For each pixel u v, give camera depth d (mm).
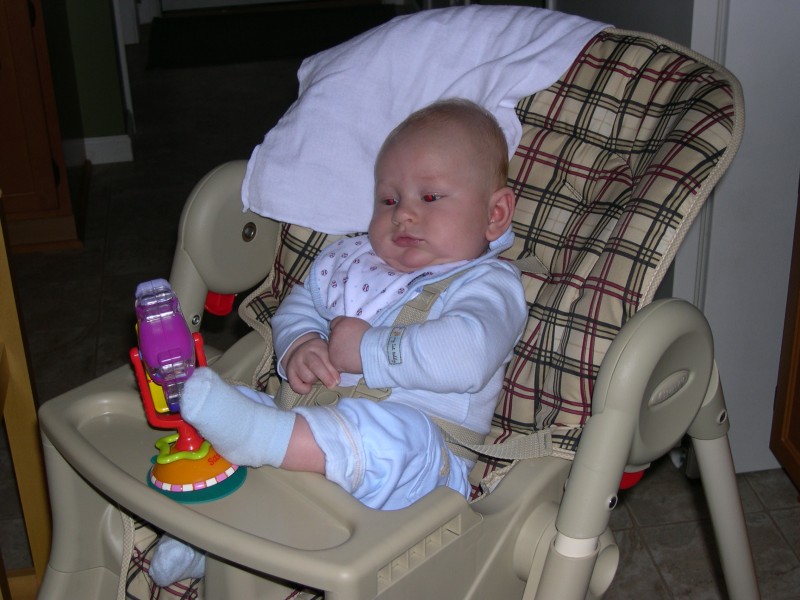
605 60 1083
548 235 1096
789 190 1486
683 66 1038
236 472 876
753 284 1558
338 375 1018
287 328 1101
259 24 4871
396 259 1078
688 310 898
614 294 979
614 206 1035
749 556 1213
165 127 3617
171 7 5152
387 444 886
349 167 1159
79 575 1055
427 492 938
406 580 804
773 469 1729
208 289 1161
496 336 981
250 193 1154
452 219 1039
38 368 2127
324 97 1170
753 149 1457
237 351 1163
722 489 1158
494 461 1096
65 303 2416
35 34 2514
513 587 956
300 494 859
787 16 1378
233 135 3510
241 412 817
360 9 5027
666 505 1649
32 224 2674
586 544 879
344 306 1095
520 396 1070
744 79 1411
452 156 1032
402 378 974
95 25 3164
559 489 977
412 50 1163
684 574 1503
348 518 819
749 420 1675
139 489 832
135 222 2873
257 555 767
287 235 1201
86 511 1024
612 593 1474
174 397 839
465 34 1158
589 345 998
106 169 3283
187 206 1112
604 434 857
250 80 4090
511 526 910
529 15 1152
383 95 1164
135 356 856
